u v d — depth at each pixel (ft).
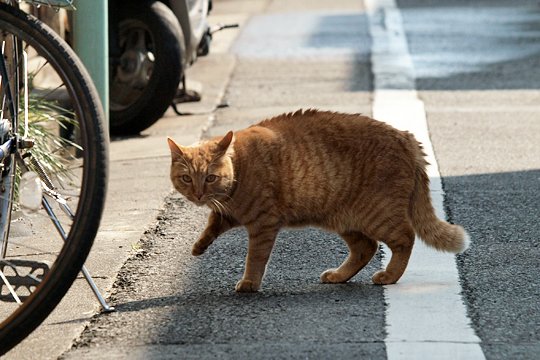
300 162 33.24
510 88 67.82
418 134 55.47
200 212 42.68
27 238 38.91
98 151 26.71
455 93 66.49
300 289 33.30
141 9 57.31
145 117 57.16
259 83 71.46
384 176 33.47
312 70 75.66
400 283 33.65
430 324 29.50
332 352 27.32
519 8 105.91
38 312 26.23
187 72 75.66
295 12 106.11
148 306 31.63
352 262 34.19
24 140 28.78
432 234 34.22
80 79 26.96
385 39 88.22
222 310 31.09
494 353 27.25
